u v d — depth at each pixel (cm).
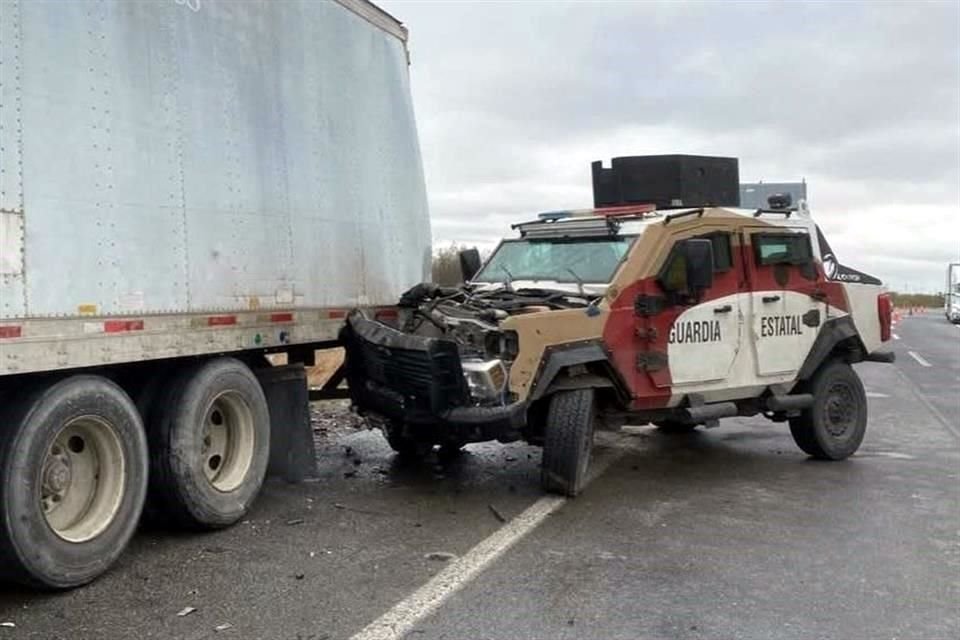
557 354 667
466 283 851
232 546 550
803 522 629
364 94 752
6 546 436
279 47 639
